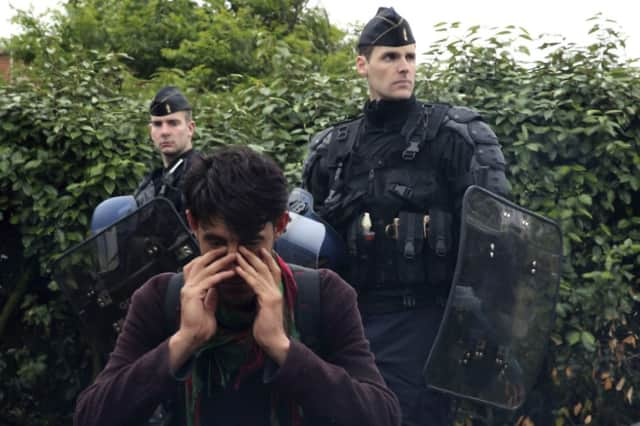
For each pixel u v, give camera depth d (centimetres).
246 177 159
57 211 504
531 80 509
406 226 324
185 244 348
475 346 315
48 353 530
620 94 502
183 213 393
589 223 494
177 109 438
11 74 560
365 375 171
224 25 1491
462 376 315
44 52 555
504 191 321
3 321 528
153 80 688
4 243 530
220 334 168
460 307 309
